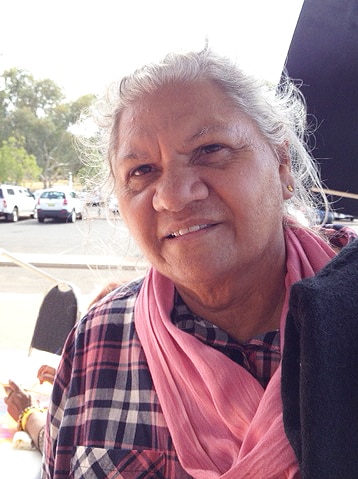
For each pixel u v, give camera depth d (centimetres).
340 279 64
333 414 60
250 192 78
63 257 912
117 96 86
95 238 112
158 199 79
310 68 110
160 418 90
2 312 484
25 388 202
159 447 89
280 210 85
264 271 85
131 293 105
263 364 86
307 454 60
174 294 94
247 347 87
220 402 82
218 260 78
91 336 102
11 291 693
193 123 79
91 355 100
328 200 111
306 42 109
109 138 91
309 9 108
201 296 85
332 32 107
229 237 79
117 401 94
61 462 96
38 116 2675
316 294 62
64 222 1784
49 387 203
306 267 87
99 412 95
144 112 81
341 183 109
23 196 1878
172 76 81
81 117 103
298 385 65
